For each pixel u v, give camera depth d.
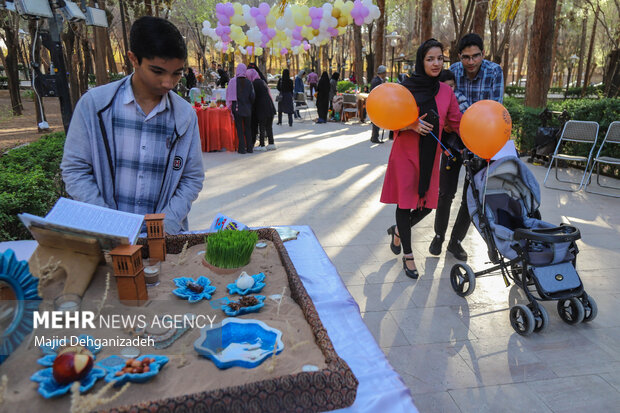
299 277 1.61
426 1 13.52
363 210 5.25
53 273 1.19
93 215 1.41
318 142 10.15
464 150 3.25
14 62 14.66
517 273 3.08
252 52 13.84
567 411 2.14
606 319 2.97
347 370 1.00
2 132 11.80
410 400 1.07
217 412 0.91
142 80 1.60
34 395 0.90
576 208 5.37
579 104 7.81
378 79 11.42
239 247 1.64
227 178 6.78
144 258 1.74
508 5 6.92
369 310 3.07
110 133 1.74
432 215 5.08
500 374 2.41
